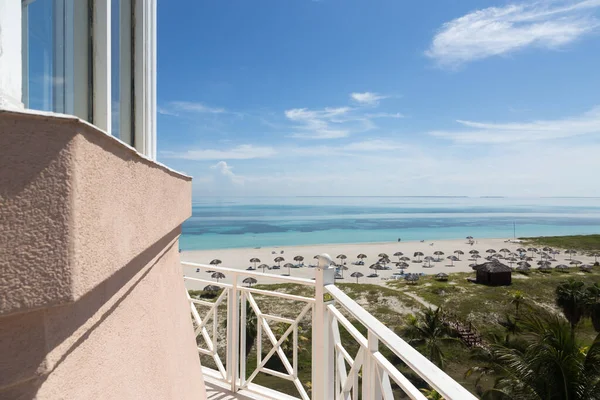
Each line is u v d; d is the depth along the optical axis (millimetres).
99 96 1600
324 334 2277
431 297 29000
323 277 2287
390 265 53219
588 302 21469
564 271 43125
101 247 655
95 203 624
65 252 527
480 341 18031
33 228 491
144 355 1133
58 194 519
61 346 573
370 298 26812
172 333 1614
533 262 54312
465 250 67000
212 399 3018
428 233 92125
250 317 16188
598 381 8781
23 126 482
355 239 82188
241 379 3145
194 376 2072
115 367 868
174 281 1891
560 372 9250
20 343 507
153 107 2381
